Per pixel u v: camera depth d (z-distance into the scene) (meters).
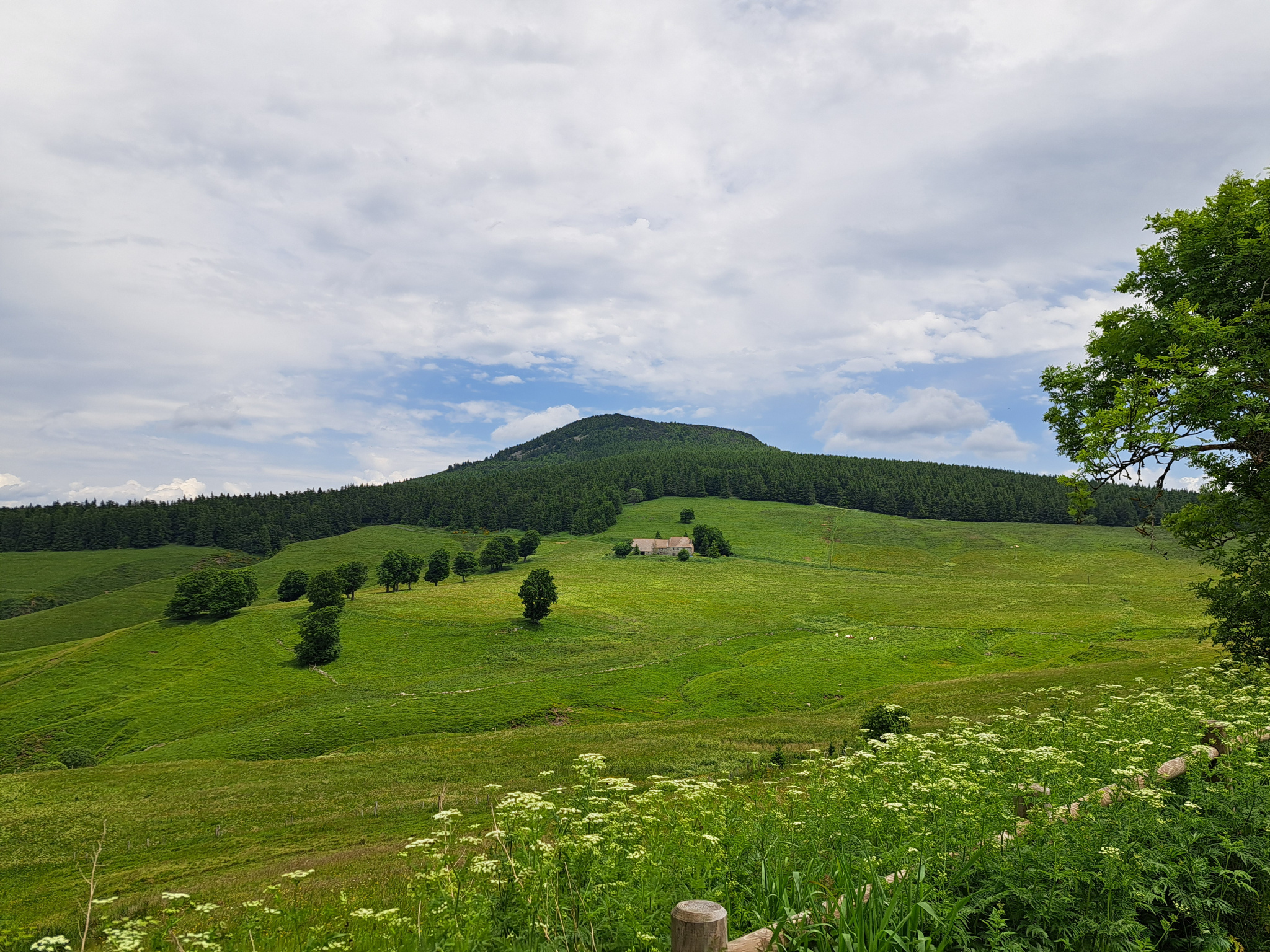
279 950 5.67
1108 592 153.62
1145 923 5.45
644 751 47.22
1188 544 20.56
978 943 4.98
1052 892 5.00
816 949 4.50
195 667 104.31
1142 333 18.48
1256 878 5.70
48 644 153.25
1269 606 22.02
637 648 111.06
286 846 32.25
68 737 83.62
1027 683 56.78
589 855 5.36
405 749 57.03
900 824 5.98
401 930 5.10
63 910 20.72
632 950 4.14
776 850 5.98
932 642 105.06
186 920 7.44
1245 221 16.98
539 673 98.19
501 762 48.50
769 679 85.81
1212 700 11.43
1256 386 15.49
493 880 5.26
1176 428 15.34
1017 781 7.07
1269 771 6.59
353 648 111.75
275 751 69.00
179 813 40.19
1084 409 20.09
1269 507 17.70
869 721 38.78
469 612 133.12
